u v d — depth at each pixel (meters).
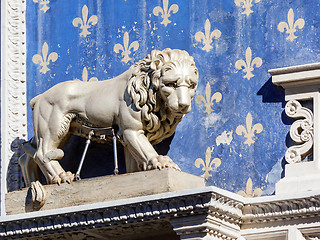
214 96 15.93
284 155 15.26
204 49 16.14
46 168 15.90
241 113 15.70
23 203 15.72
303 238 14.61
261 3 15.91
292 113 15.23
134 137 15.26
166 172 14.66
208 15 16.22
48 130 16.05
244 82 15.78
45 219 15.16
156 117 15.27
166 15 16.50
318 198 14.30
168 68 15.08
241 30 15.96
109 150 16.47
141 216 14.53
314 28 15.46
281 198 14.58
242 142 15.59
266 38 15.77
